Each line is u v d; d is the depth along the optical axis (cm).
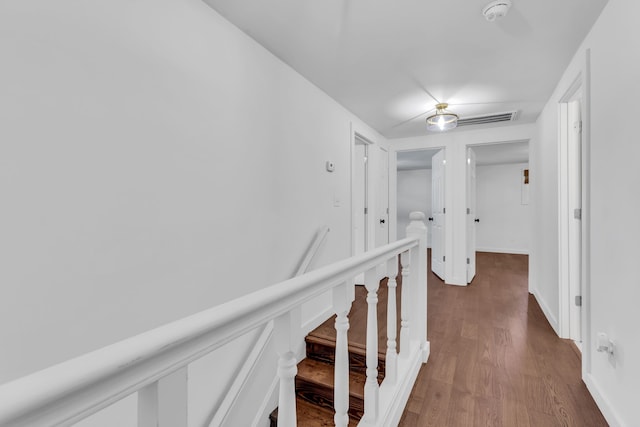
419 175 740
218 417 151
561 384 179
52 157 96
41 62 93
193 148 144
